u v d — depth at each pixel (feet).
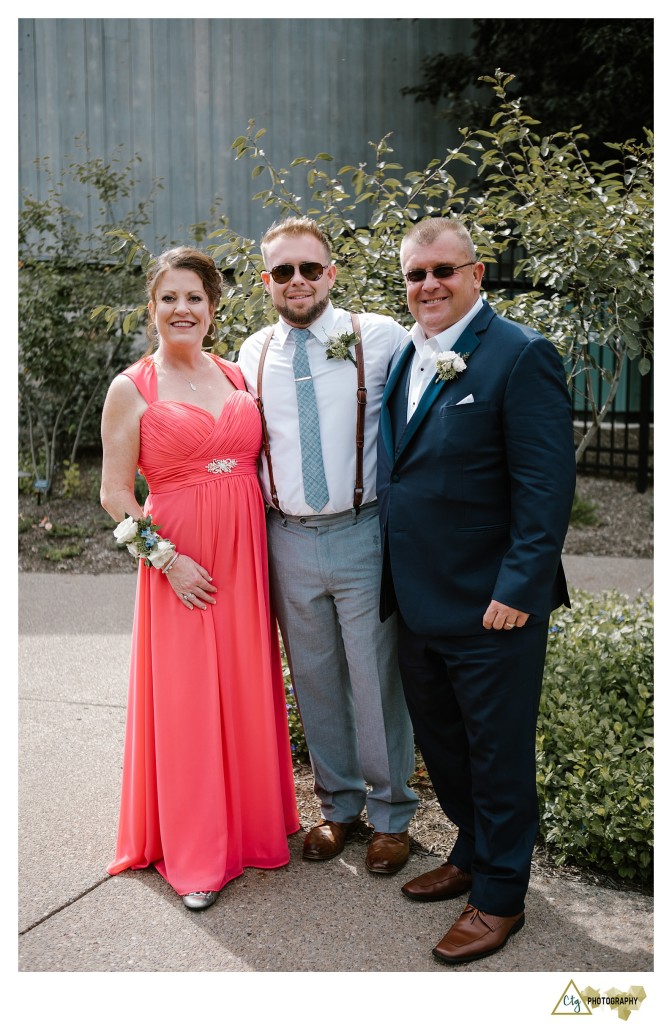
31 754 12.33
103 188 27.32
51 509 24.57
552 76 29.35
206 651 9.32
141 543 9.00
